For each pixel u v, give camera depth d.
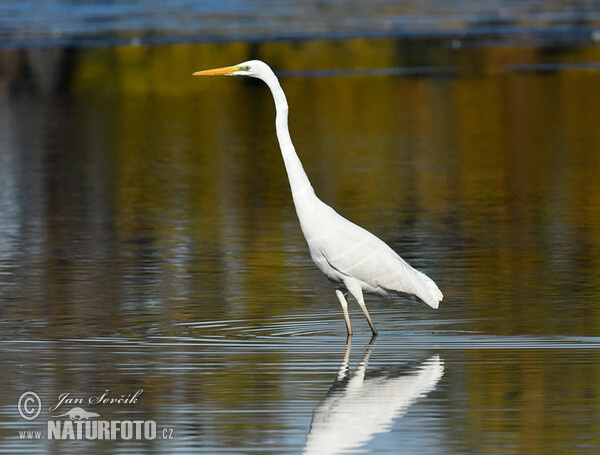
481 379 10.09
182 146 29.19
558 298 13.35
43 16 60.72
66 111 36.38
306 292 13.85
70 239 17.59
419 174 24.09
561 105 35.78
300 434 8.78
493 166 25.14
